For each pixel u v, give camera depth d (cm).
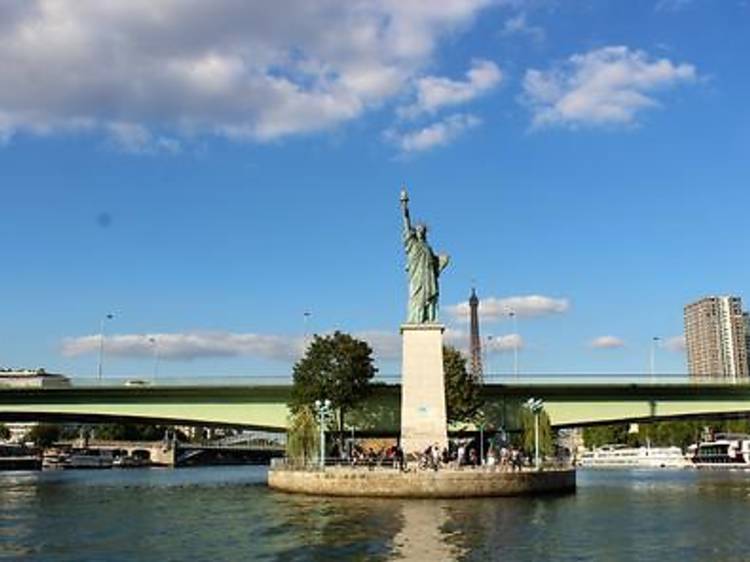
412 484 8131
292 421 10769
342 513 6725
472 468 8656
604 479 12950
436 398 9306
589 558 4500
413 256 9738
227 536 5506
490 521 6122
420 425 9262
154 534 5697
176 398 11656
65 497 9494
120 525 6288
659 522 6106
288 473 9200
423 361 9400
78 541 5388
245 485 11700
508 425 11800
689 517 6444
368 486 8275
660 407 11650
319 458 9938
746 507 7312
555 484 8938
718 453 18000
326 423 11356
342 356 11300
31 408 11475
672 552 4712
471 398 11419
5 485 12362
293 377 11512
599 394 11725
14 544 5269
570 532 5522
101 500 8950
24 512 7481
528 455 11119
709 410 11575
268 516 6644
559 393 11762
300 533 5550
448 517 6369
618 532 5534
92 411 11531
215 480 13862
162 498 9119
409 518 6300
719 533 5503
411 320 9631
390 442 14700
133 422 12094
